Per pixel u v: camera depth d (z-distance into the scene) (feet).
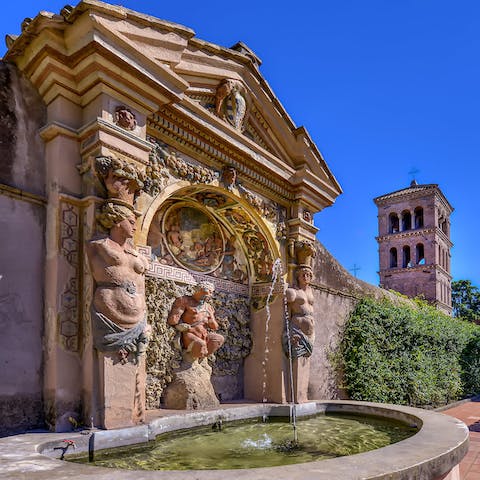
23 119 16.07
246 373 26.32
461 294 146.61
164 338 21.44
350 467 9.57
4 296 14.75
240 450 15.31
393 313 37.29
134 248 16.19
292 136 26.48
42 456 10.73
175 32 18.34
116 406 14.93
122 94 16.51
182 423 18.06
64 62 15.89
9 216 15.24
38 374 15.19
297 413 21.84
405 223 111.24
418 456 10.77
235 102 22.79
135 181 16.01
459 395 49.55
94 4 14.85
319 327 31.14
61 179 15.81
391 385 35.37
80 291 15.69
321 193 27.84
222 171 22.48
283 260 26.18
